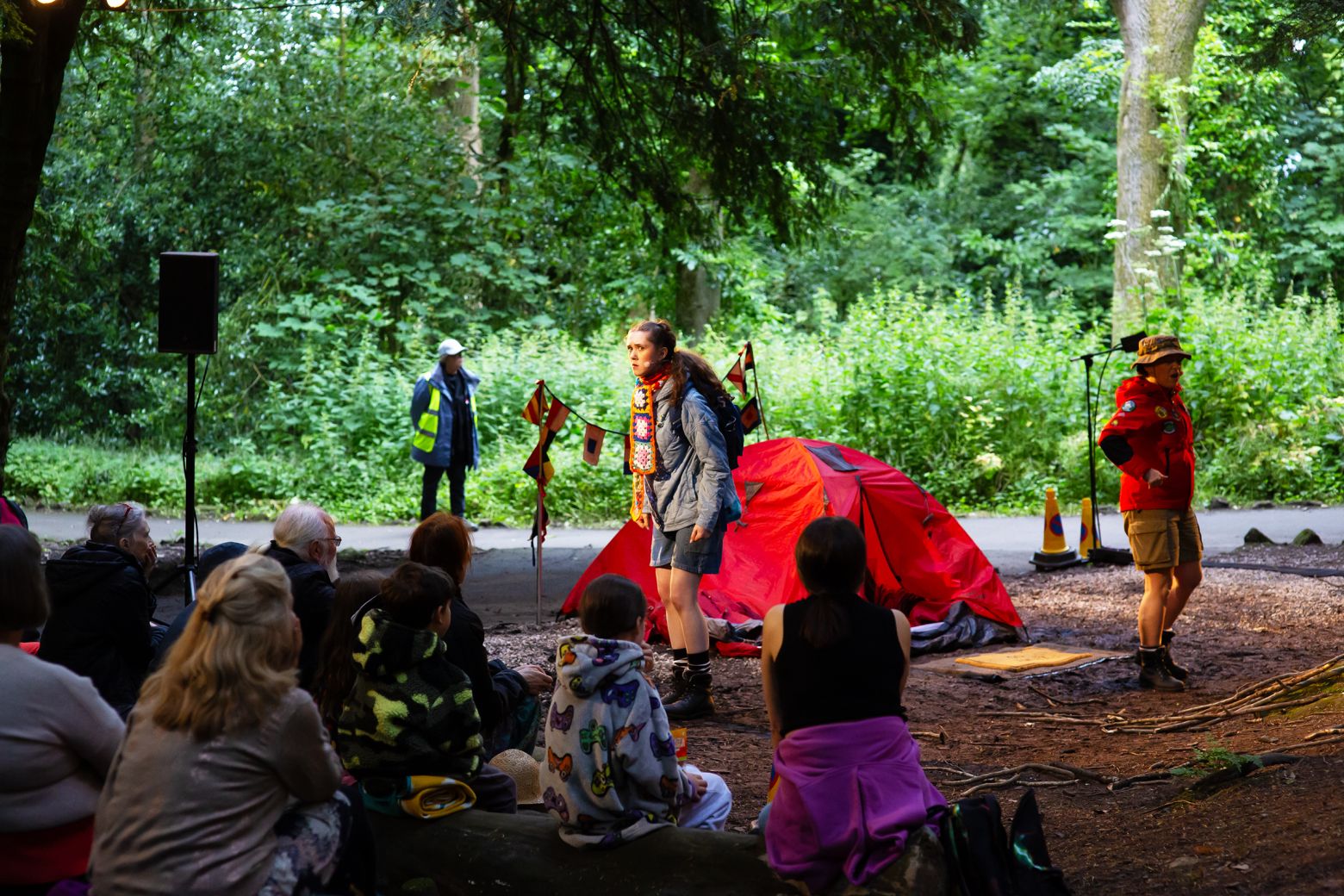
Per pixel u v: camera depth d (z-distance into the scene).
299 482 17.84
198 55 20.70
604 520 16.47
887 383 17.28
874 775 3.26
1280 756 4.48
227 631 2.85
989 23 30.02
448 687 3.74
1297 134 26.86
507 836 3.61
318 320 20.56
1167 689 6.76
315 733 2.93
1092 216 29.89
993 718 6.36
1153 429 6.69
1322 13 10.88
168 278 8.01
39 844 3.02
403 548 13.41
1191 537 6.85
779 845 3.30
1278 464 16.27
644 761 3.56
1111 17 29.64
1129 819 4.22
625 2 12.45
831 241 19.06
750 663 7.76
